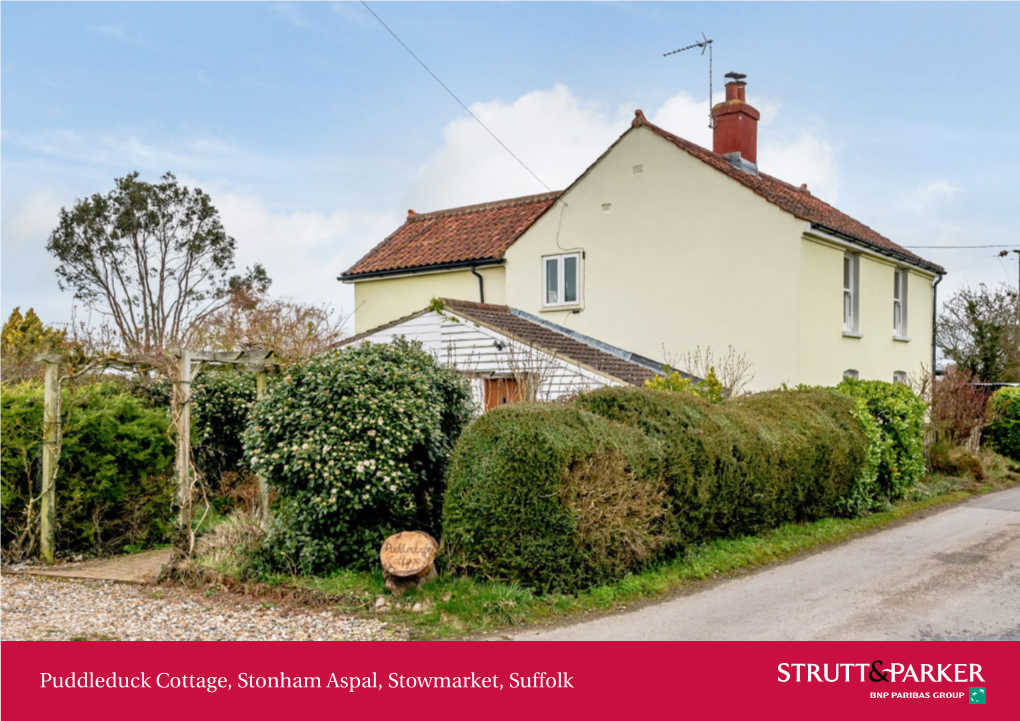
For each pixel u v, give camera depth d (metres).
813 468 11.19
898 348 20.25
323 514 7.64
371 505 7.79
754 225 16.06
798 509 11.25
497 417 7.71
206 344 18.20
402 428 7.93
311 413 7.92
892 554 9.89
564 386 14.25
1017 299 32.16
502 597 7.14
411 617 6.93
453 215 23.62
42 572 8.55
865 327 18.36
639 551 8.02
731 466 9.38
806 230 15.45
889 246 19.47
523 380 12.41
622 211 18.02
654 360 17.28
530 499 7.38
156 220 37.75
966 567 9.16
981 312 32.03
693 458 8.89
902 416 13.80
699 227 16.84
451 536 7.63
